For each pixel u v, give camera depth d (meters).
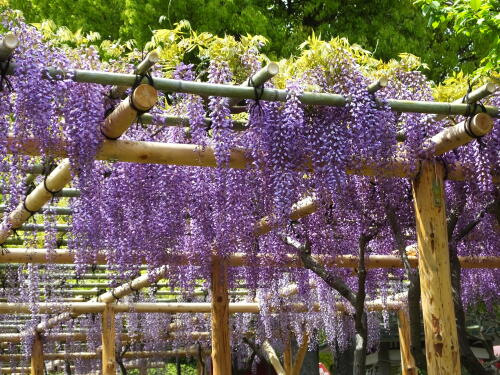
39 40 2.80
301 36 7.70
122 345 11.94
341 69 3.25
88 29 7.63
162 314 9.19
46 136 2.90
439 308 3.51
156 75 3.34
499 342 10.62
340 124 3.26
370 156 3.35
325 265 4.33
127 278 4.25
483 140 3.53
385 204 3.82
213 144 3.35
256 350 10.30
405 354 7.89
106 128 3.12
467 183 3.78
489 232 4.61
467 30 4.33
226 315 5.36
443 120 3.71
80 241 4.08
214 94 3.04
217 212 3.87
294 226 4.37
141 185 3.78
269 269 4.77
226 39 3.26
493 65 3.97
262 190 3.56
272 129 3.20
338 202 3.65
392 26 7.91
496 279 6.12
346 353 8.09
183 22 3.38
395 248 4.59
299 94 3.14
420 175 3.60
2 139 2.83
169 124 3.48
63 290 7.27
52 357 12.10
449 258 3.92
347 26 8.07
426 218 3.58
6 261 5.38
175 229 3.94
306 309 7.41
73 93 2.96
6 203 3.18
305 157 3.28
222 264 5.15
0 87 2.75
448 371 3.45
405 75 3.51
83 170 3.01
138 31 7.24
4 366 13.00
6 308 7.36
